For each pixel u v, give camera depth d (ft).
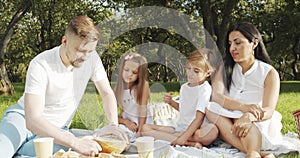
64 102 8.02
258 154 7.48
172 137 8.53
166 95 9.25
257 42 8.91
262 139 8.11
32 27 50.11
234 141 8.20
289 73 69.97
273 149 8.16
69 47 7.24
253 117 7.97
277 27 38.17
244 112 8.39
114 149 7.42
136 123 8.82
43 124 7.00
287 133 10.68
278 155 7.94
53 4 38.11
